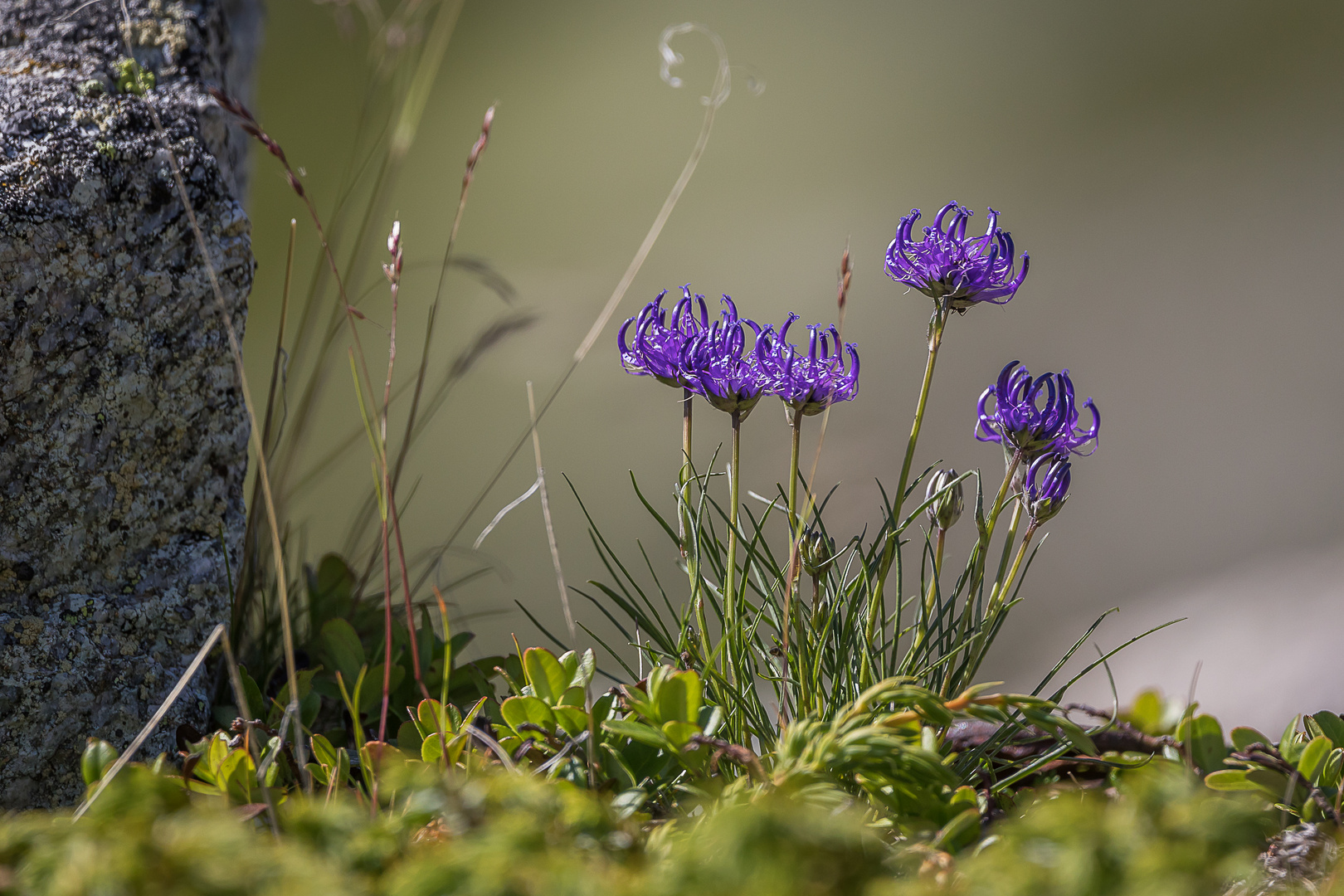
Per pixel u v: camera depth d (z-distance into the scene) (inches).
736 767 31.0
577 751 30.8
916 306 109.7
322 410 86.9
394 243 31.9
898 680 31.2
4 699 31.7
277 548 30.9
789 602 31.3
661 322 31.3
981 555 31.4
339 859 29.0
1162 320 104.7
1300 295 101.8
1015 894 28.6
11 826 29.0
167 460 32.7
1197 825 28.9
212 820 28.8
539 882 28.5
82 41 33.5
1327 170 119.9
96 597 32.3
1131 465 87.9
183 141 32.9
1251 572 60.6
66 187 32.2
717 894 28.5
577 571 72.2
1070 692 53.1
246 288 33.1
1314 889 29.7
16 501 32.0
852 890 28.7
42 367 32.0
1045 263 117.2
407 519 80.4
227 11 38.5
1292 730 31.6
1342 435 83.7
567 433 90.4
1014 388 31.1
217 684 33.0
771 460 80.5
